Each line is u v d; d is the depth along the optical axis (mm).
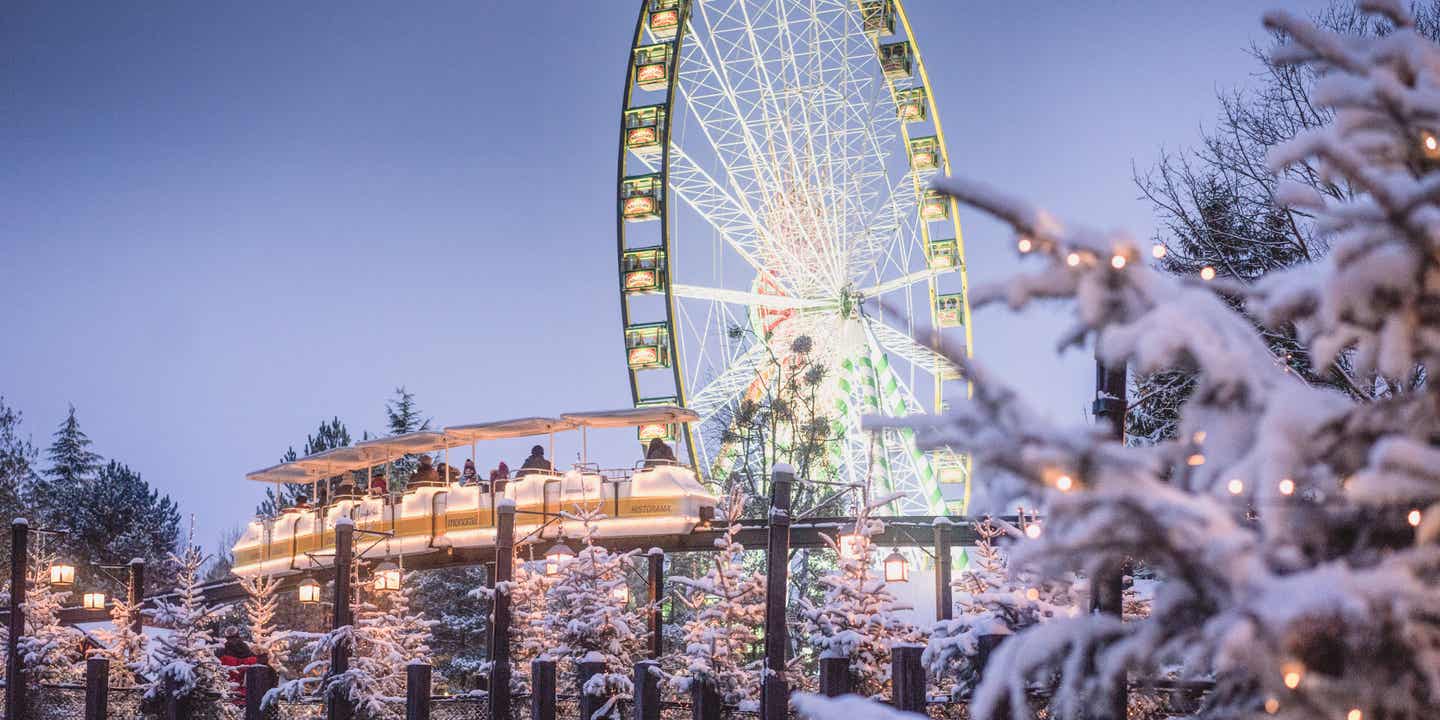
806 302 40438
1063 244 4301
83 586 67562
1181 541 3846
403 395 62219
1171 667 7859
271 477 33812
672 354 37875
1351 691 3889
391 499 31062
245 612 34750
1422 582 3922
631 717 17594
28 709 23281
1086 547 3947
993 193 4297
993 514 4180
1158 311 4242
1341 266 4023
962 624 12414
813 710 4516
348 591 20359
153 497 75750
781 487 14930
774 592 14695
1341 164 4004
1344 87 4211
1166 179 23656
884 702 15047
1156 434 15703
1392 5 4254
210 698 20766
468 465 30422
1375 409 4117
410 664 17953
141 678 26031
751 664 17172
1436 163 4316
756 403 39875
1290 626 3648
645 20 40906
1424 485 3881
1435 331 4066
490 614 28500
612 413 28703
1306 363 11344
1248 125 23297
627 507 28172
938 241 40406
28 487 70438
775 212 40844
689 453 35312
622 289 38844
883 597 16516
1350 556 4250
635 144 39500
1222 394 4230
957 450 4113
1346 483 4164
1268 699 4203
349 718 19203
